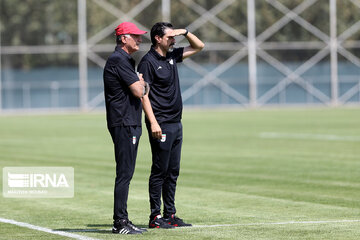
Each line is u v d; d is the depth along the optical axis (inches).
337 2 7253.9
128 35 1105.4
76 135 3659.0
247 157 2454.5
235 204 1482.5
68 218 1336.1
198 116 5565.9
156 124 1138.7
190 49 1198.9
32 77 6820.9
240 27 7052.2
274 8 7170.3
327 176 1920.5
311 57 7224.4
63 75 6865.2
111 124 1115.3
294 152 2603.3
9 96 6771.7
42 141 3275.1
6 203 1526.8
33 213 1395.2
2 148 2913.4
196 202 1513.3
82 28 6742.1
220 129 3973.9
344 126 4072.3
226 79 7032.5
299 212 1370.6
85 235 1139.9
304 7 7170.3
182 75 6968.5
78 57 6884.8
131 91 1103.0
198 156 2508.6
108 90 1114.1
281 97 7165.4
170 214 1211.2
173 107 1168.2
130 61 1109.7
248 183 1807.3
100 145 3034.0
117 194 1127.6
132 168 1130.7
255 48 7071.9
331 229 1173.1
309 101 7194.9
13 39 6766.7
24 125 4623.5
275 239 1088.2
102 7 6796.3
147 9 6850.4
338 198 1550.2
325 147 2783.0
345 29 7263.8
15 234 1171.9
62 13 6845.5
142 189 1722.4
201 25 7022.6
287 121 4660.4
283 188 1712.6
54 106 6860.2
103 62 6811.0
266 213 1363.2
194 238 1096.2
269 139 3218.5
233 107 7042.3
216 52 7037.4
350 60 7268.7
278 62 7135.8
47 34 6815.9
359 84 7288.4
